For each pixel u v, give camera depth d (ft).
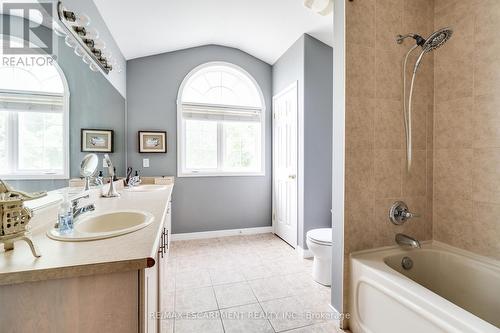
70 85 4.48
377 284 4.33
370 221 5.37
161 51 9.98
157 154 10.13
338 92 5.36
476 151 5.15
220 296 6.11
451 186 5.61
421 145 5.84
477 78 5.10
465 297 4.97
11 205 2.27
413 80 5.40
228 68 11.01
